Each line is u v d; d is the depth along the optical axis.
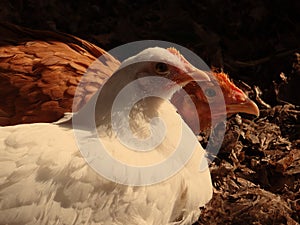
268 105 1.64
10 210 1.34
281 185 1.55
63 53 1.49
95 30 1.73
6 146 1.36
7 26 1.52
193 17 1.75
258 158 1.58
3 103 1.46
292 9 1.76
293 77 1.66
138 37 1.72
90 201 1.35
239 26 1.74
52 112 1.45
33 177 1.35
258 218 1.50
